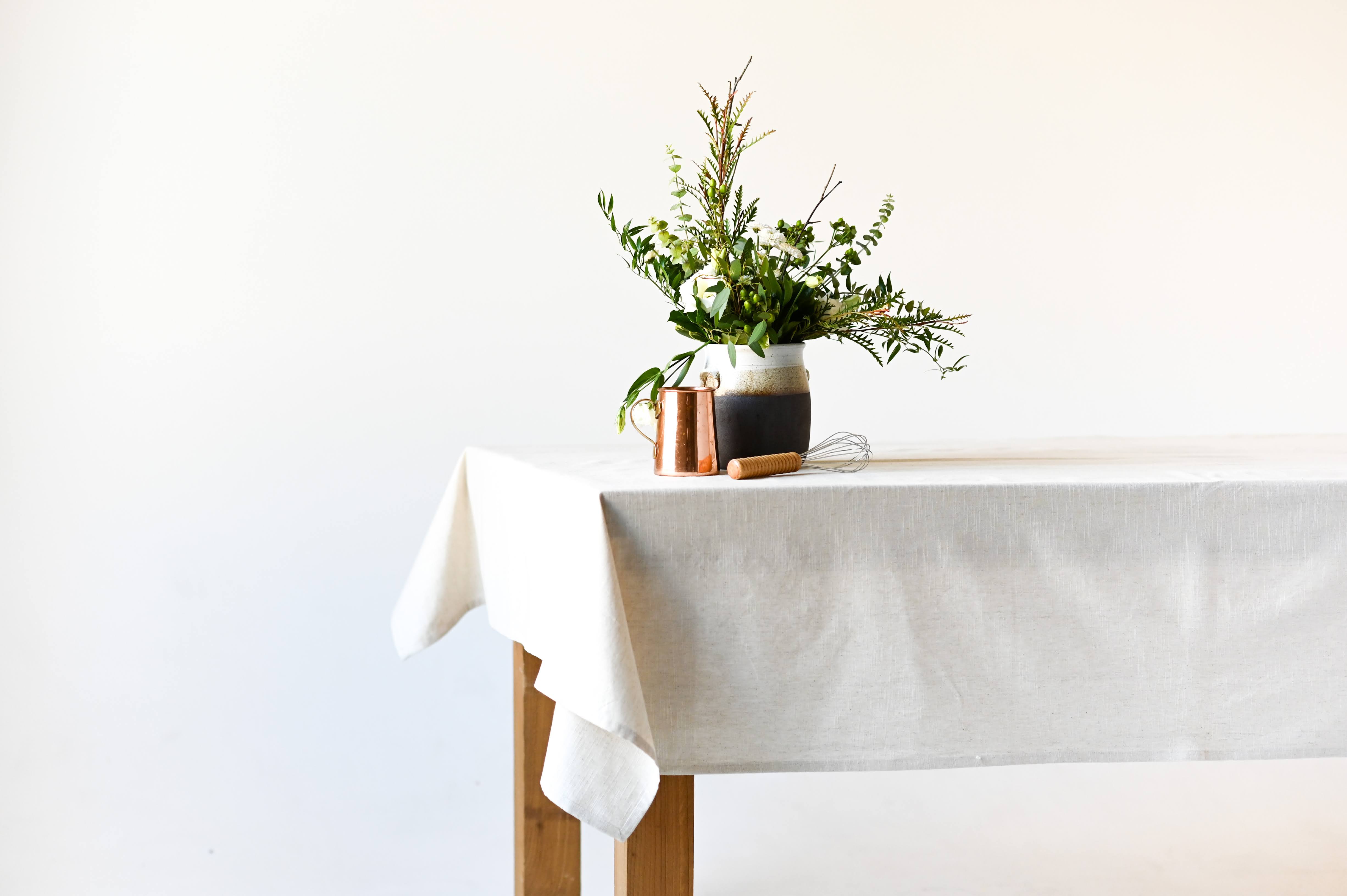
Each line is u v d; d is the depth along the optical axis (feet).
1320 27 9.96
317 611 8.82
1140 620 3.77
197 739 8.68
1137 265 9.87
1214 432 10.06
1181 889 6.89
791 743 3.70
